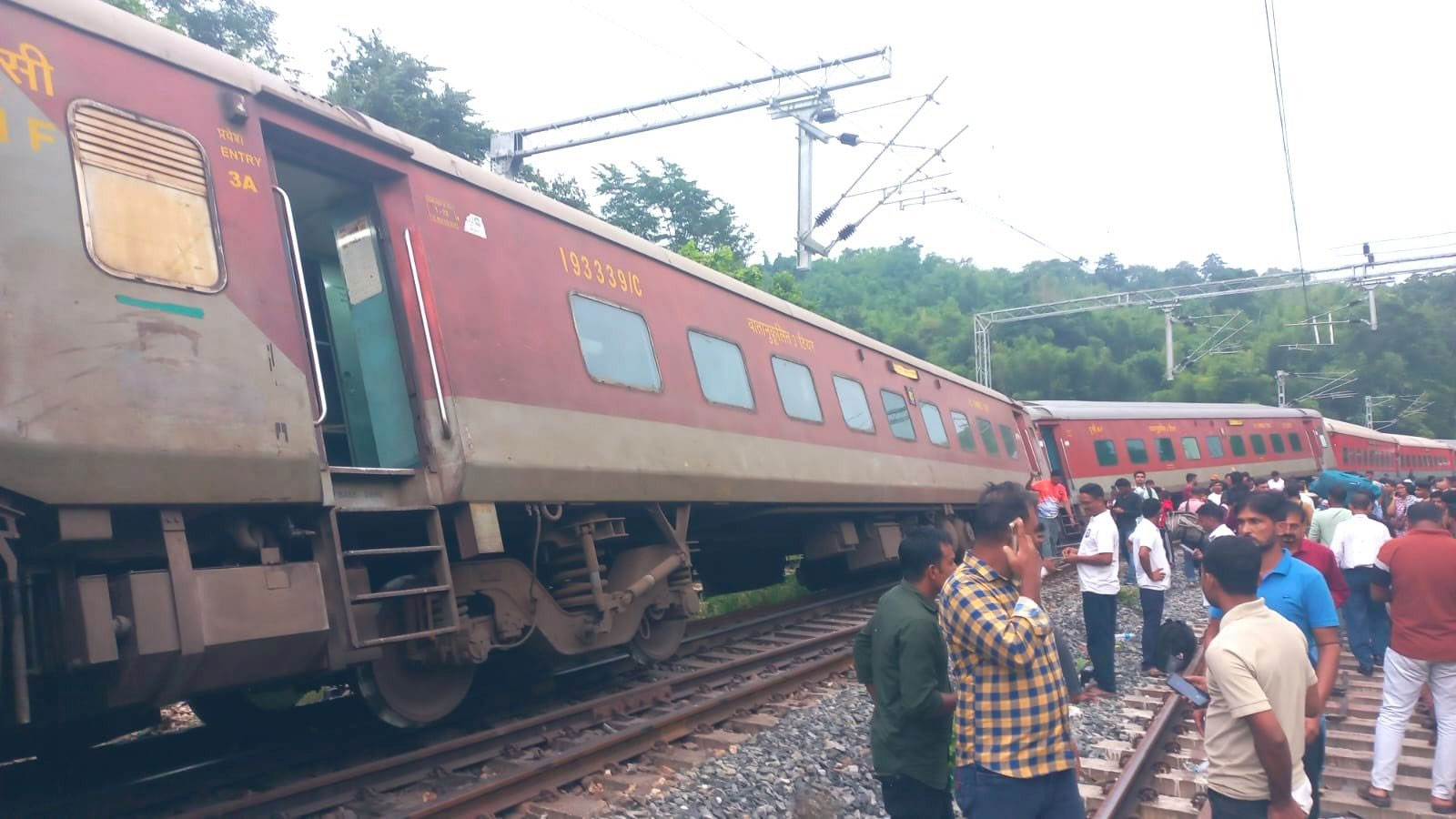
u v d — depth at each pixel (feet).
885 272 256.52
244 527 15.31
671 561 25.58
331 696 27.07
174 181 15.29
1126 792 16.78
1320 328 200.75
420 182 20.39
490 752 18.88
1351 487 29.96
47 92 13.87
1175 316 102.22
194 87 16.12
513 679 24.38
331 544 16.56
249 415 15.35
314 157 18.89
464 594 19.49
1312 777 12.78
